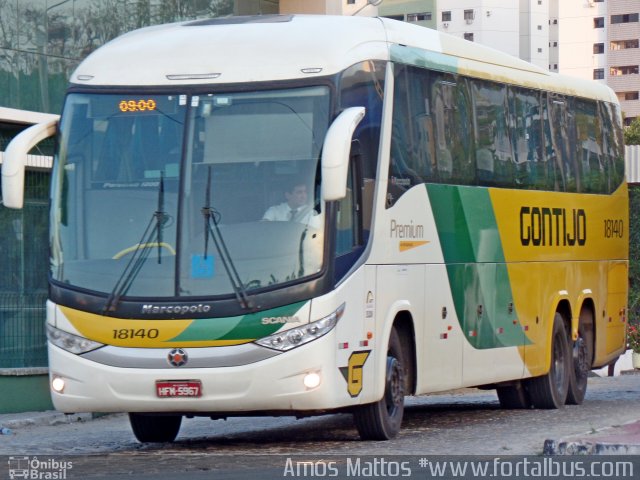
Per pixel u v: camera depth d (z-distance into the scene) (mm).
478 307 27344
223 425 31656
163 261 20938
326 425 30031
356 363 21641
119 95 21891
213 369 20531
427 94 25297
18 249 34812
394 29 24422
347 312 21266
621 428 22797
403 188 23766
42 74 36562
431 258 25000
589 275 34594
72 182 21703
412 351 24391
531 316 30375
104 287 21062
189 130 21422
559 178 32625
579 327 34125
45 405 34688
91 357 21000
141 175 21391
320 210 20844
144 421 24828
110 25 39406
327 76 21391
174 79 21781
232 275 20688
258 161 21109
